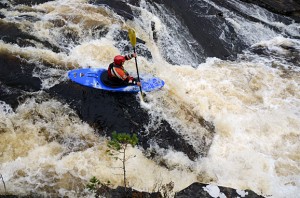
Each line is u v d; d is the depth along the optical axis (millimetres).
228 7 18922
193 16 17719
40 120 11188
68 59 13492
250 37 17344
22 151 10242
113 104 12047
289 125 12586
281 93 14039
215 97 13492
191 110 12688
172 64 15297
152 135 11484
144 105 12203
